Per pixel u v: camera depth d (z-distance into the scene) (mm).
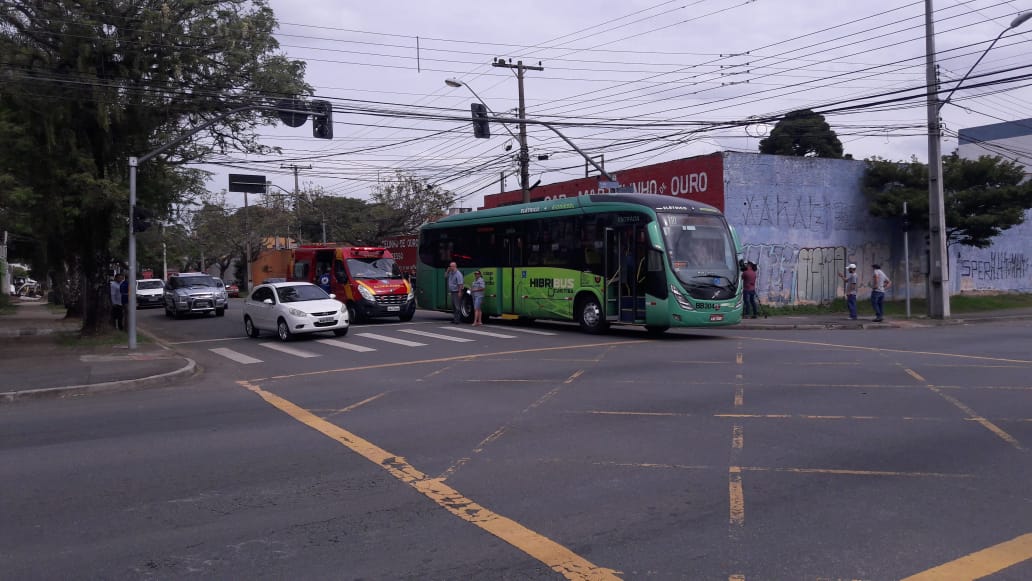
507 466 7648
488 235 24359
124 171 20844
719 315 18766
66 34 18719
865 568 5031
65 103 19000
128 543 5703
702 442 8461
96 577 5086
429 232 27422
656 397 11164
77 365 16016
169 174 22859
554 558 5285
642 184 32062
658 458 7828
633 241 19484
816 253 30750
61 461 8180
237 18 20797
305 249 29625
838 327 23172
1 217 25109
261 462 7996
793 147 47875
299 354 18078
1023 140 43312
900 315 27766
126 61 19703
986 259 36719
